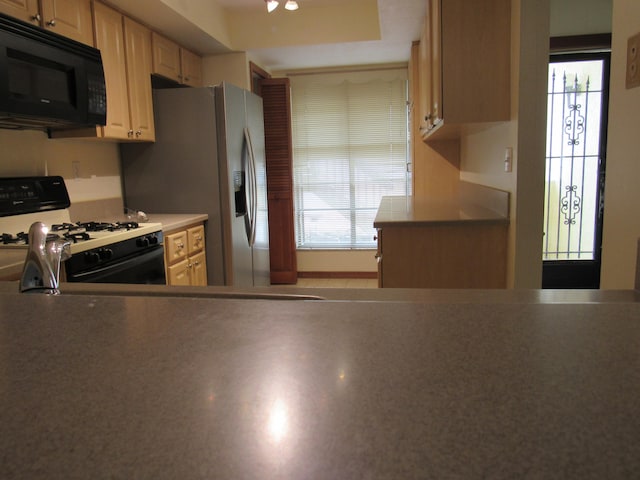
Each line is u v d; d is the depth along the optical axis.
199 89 3.30
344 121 5.07
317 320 0.64
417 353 0.51
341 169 5.15
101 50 2.75
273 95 4.85
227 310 0.69
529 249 2.18
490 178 2.74
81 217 3.03
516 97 2.15
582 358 0.49
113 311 0.70
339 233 5.26
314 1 3.81
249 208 3.66
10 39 2.01
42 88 2.20
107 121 2.80
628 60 1.21
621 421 0.38
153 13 3.03
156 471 0.34
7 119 2.23
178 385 0.46
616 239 1.30
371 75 4.95
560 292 1.08
